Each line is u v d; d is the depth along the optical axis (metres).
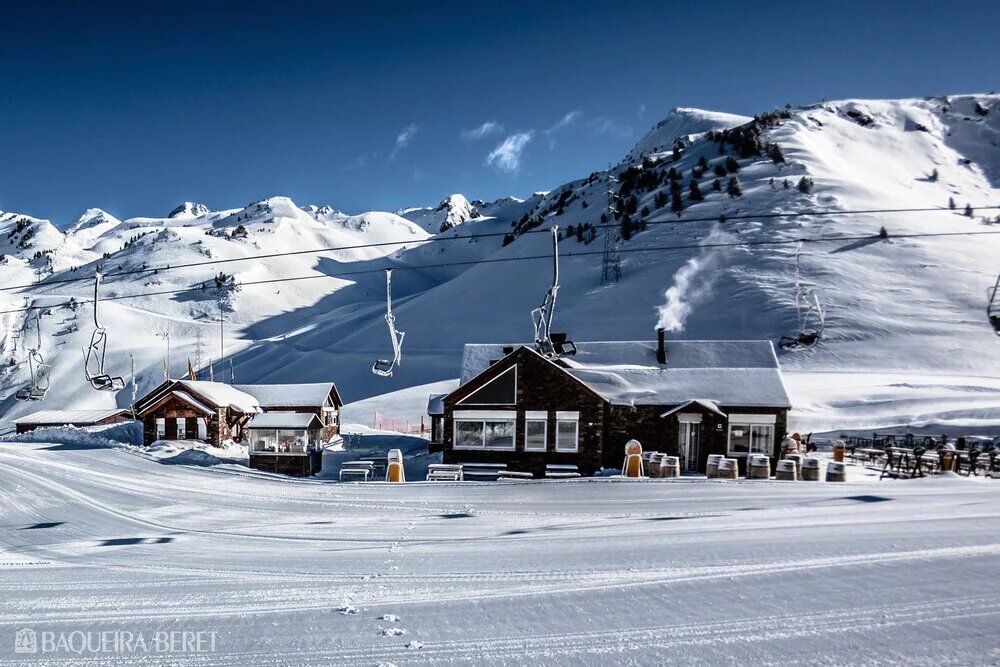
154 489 22.39
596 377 32.19
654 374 32.19
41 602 8.10
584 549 10.66
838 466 23.02
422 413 65.94
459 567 9.63
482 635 6.33
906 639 5.81
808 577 8.00
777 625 6.30
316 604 7.68
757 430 30.34
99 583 9.21
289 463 30.61
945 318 91.00
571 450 29.73
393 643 6.18
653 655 5.65
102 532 14.81
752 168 186.75
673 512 15.23
